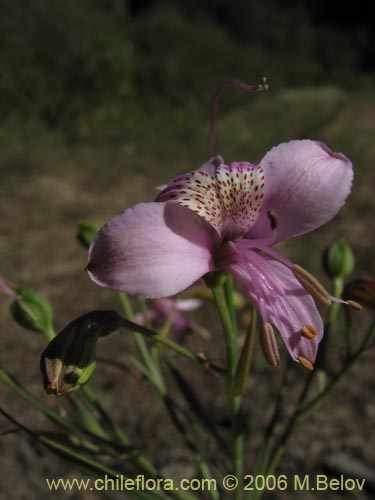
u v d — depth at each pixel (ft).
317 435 0.79
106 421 0.51
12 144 2.48
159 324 0.62
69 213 1.63
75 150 2.47
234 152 2.16
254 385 0.87
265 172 0.41
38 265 1.30
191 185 0.39
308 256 1.19
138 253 0.35
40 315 0.48
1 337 1.03
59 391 0.37
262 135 2.27
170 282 0.35
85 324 0.39
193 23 5.98
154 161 2.20
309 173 0.40
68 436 0.48
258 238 0.42
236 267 0.40
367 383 0.87
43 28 3.73
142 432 0.80
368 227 1.33
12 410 0.84
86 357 0.38
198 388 0.88
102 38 3.36
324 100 2.60
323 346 0.50
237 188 0.40
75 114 2.87
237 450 0.49
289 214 0.41
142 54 4.88
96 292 1.18
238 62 5.06
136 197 1.77
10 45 3.32
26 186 1.86
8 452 0.78
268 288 0.39
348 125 2.06
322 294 0.38
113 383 0.90
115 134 2.86
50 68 3.26
